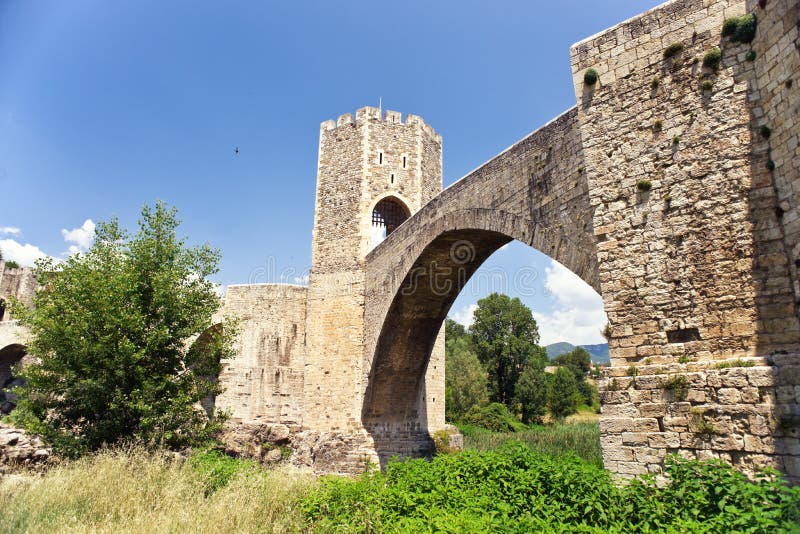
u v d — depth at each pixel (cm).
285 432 2998
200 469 1330
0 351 4247
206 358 1988
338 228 2995
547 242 1414
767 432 821
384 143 3084
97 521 991
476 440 4578
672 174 1044
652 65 1115
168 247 1969
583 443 3672
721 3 1041
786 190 900
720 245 962
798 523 625
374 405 2695
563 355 9175
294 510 1044
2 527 904
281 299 3306
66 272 1862
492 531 752
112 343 1742
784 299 882
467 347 7069
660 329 999
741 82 991
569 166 1357
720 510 702
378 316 2594
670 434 920
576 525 758
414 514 899
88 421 1805
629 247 1073
